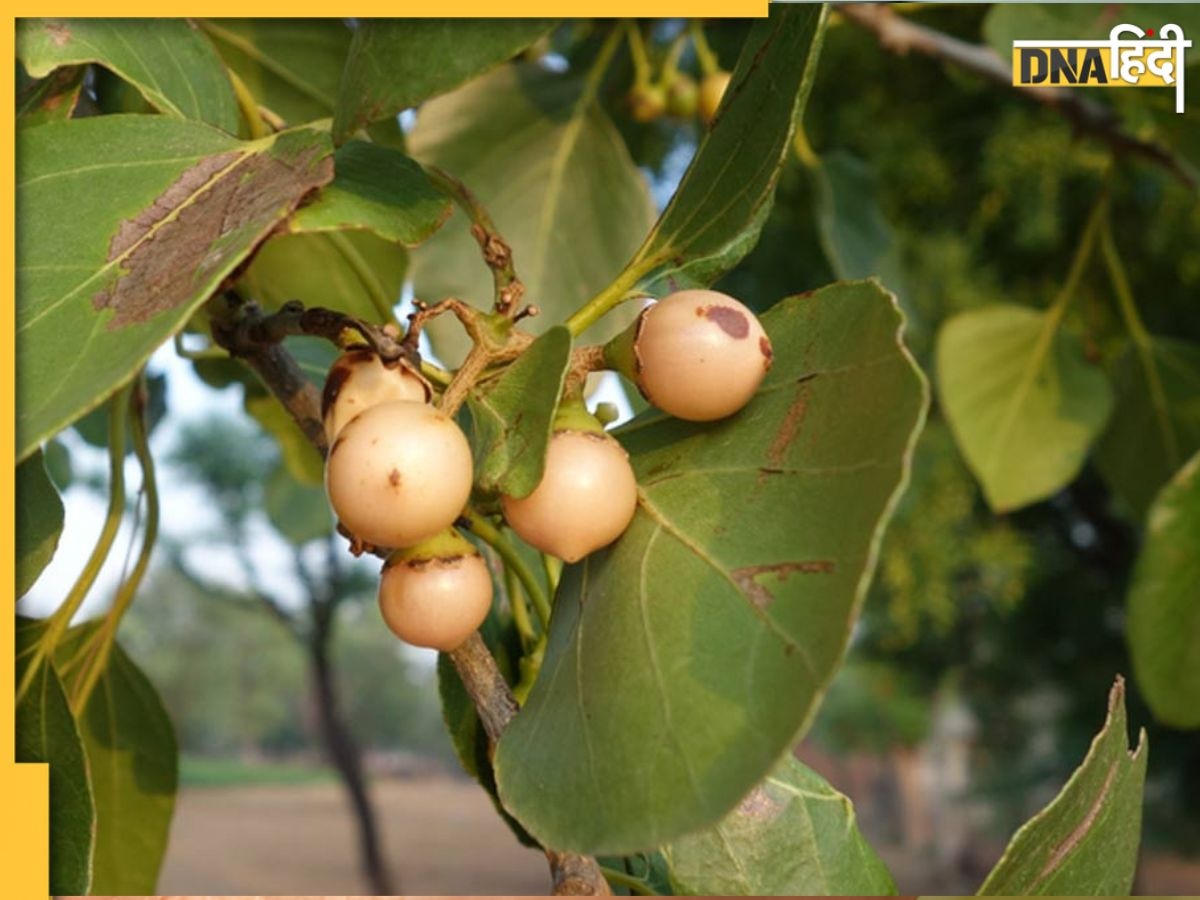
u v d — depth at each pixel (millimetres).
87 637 1093
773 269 4953
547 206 1595
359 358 685
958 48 1798
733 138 746
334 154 773
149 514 1105
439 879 10977
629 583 638
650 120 1989
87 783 812
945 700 9867
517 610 921
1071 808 702
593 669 631
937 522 4957
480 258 1553
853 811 871
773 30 742
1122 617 6953
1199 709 1717
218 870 11234
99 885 1148
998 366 2408
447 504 624
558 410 668
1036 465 2447
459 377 676
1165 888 8273
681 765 565
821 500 592
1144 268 5328
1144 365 2309
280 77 1295
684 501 652
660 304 676
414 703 21828
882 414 583
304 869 11406
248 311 912
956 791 12383
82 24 842
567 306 1583
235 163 750
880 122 5020
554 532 640
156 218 706
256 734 21047
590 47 1976
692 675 584
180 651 19797
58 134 751
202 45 920
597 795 584
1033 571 5738
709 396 656
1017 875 693
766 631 573
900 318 604
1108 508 6332
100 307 634
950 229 5250
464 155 1588
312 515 2463
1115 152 1863
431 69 797
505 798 620
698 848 828
